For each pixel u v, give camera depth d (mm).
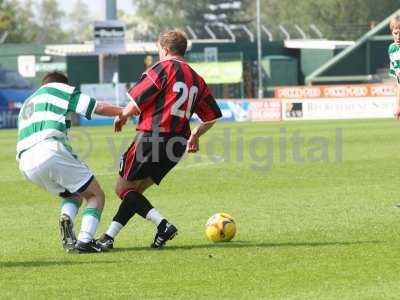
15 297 17203
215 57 119188
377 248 21344
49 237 24469
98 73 128250
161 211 29406
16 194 35750
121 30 115812
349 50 129625
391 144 58031
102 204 21984
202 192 34531
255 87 127375
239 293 17172
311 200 31109
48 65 131625
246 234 24016
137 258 20828
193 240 23250
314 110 103000
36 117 21453
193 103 22141
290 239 22984
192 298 16859
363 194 32438
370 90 102500
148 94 21531
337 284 17672
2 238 24500
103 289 17719
